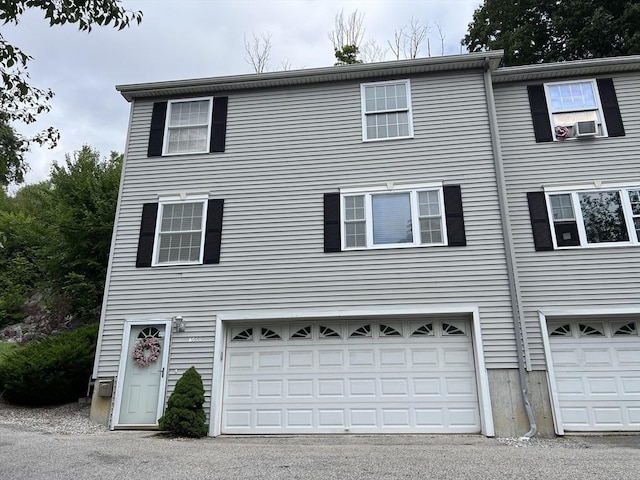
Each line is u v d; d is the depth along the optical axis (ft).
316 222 33.55
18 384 35.32
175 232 34.60
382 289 31.40
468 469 18.70
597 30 55.26
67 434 27.68
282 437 29.07
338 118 35.81
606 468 18.74
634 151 33.58
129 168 36.60
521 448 24.29
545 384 29.45
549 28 63.72
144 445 24.06
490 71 35.09
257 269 32.96
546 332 30.45
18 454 20.52
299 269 32.58
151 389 31.32
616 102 34.83
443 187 32.94
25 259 70.08
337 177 34.40
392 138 34.65
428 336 30.86
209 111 37.40
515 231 32.96
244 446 24.73
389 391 30.17
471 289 30.60
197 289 32.99
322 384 30.78
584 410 29.45
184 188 35.65
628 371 29.91
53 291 56.18
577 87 35.68
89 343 39.81
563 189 33.37
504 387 28.78
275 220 33.96
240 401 30.91
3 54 16.71
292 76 36.27
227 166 35.76
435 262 31.40
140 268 33.86
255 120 36.73
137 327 32.78
